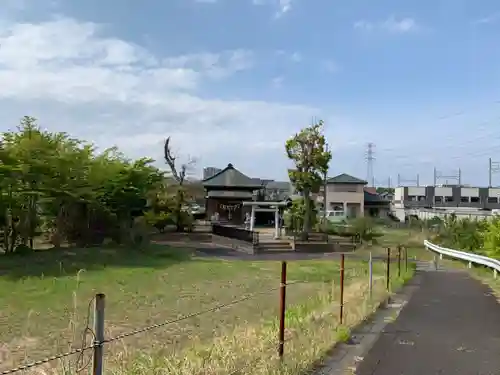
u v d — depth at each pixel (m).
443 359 7.11
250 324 9.10
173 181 48.47
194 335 8.74
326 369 6.39
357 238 38.34
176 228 41.25
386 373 6.34
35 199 22.84
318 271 21.20
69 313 10.88
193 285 16.02
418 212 66.69
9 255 21.16
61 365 5.53
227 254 28.77
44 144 22.11
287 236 37.16
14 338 8.64
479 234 31.62
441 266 26.50
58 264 19.20
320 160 34.41
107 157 27.66
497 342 8.28
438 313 11.09
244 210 51.62
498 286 17.11
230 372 5.42
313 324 8.34
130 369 5.43
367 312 10.22
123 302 12.60
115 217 28.31
